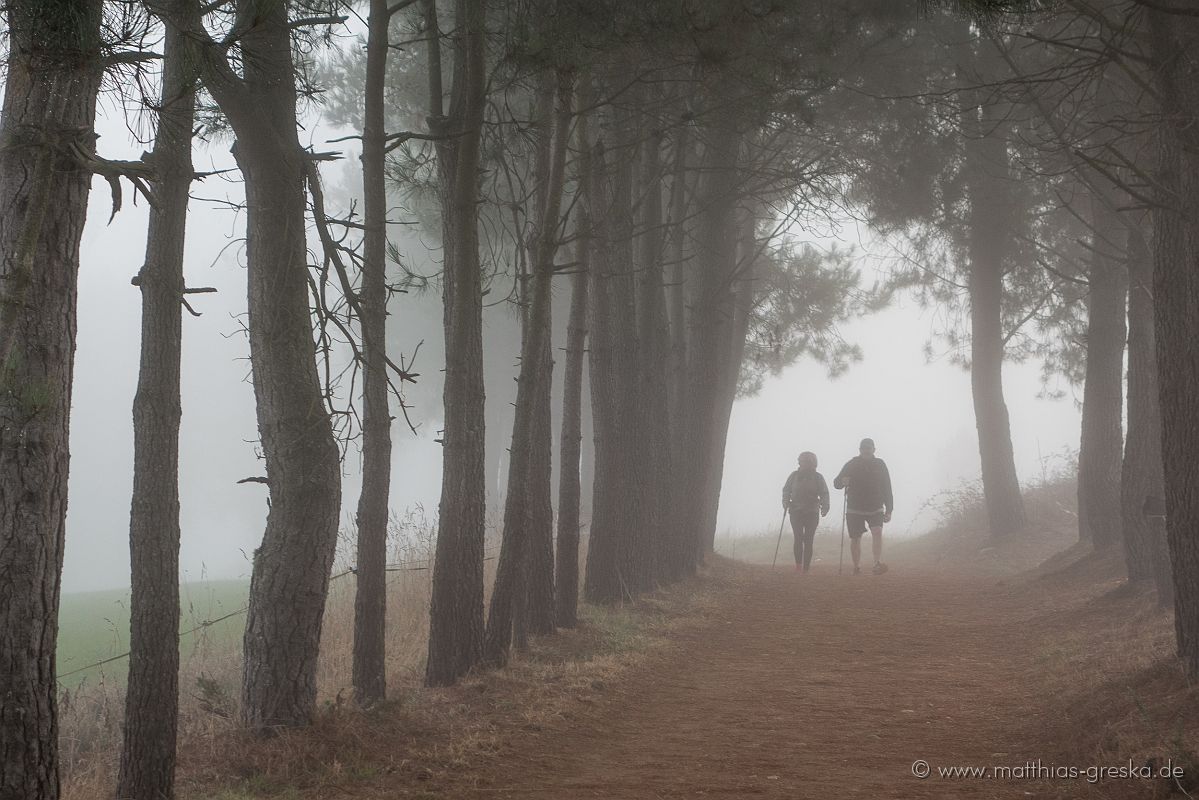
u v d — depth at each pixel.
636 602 18.84
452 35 12.80
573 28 11.95
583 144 15.54
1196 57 9.74
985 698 11.55
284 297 9.66
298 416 9.65
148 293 8.20
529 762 9.18
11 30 5.55
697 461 23.56
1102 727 9.03
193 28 7.05
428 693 11.74
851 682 12.77
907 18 15.66
